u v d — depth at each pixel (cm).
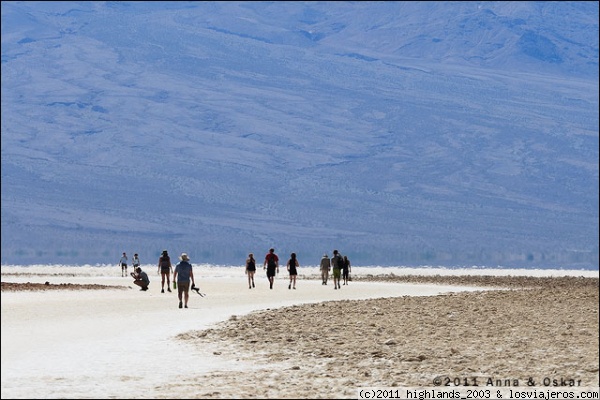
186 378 4603
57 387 4316
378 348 5631
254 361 5206
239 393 4134
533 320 7275
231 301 10350
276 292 12375
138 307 9306
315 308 8731
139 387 4322
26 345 5925
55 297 10819
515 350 5488
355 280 17875
